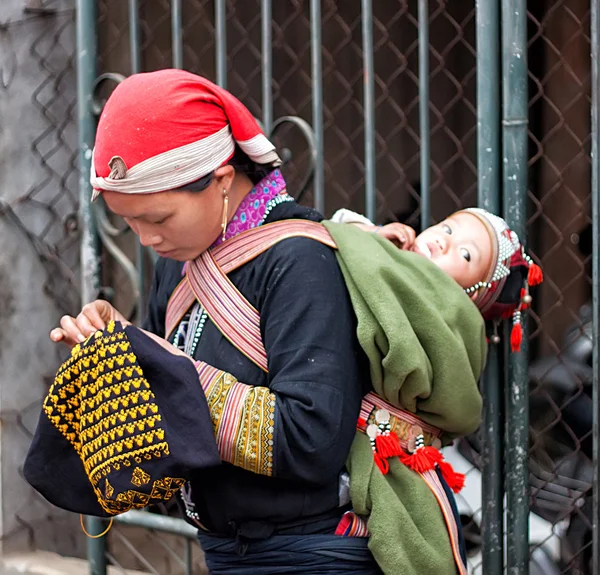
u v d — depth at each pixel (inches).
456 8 398.0
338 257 146.5
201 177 137.3
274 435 134.6
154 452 131.6
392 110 439.8
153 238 141.7
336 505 147.3
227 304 145.6
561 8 394.9
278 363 138.5
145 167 133.5
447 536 150.3
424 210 200.1
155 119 133.6
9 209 267.7
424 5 196.7
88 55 224.1
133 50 225.6
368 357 142.2
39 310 276.8
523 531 191.3
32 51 269.0
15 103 267.0
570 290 411.5
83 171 225.5
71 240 282.0
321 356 137.1
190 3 354.0
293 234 144.8
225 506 146.9
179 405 134.3
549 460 272.5
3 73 262.7
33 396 277.4
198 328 149.8
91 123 224.8
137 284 223.0
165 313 163.2
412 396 145.6
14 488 275.1
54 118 276.5
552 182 416.2
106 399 134.3
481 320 153.3
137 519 229.0
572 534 235.0
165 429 132.3
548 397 212.8
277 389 136.6
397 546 142.7
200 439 133.1
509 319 189.0
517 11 182.9
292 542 146.1
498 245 167.8
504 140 185.9
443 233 168.2
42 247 276.2
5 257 268.7
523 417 190.2
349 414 139.1
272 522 146.6
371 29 201.0
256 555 148.1
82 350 137.3
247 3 384.5
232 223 148.7
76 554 285.0
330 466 137.5
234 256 146.3
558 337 399.9
